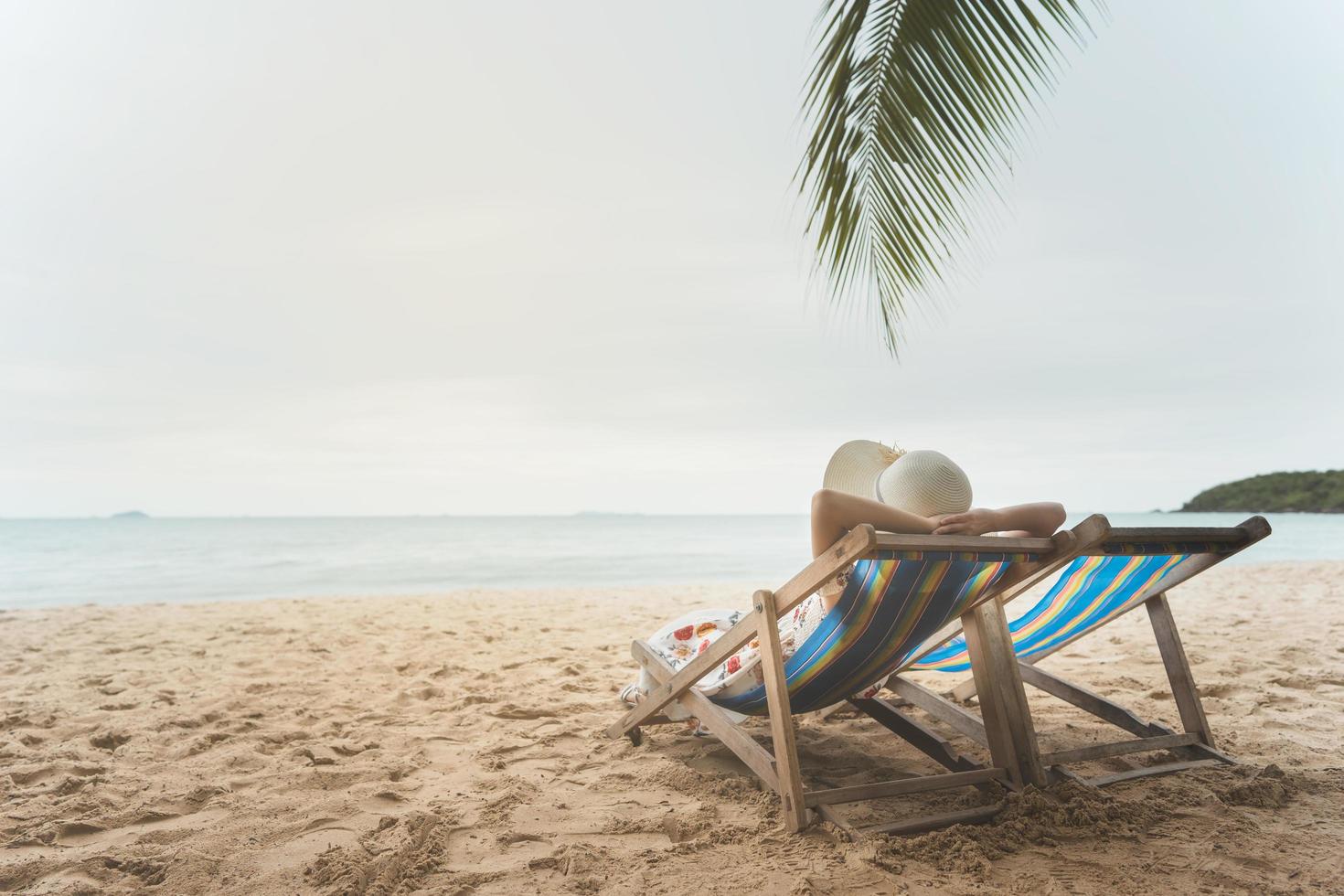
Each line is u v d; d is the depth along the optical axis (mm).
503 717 3762
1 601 14695
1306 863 1956
